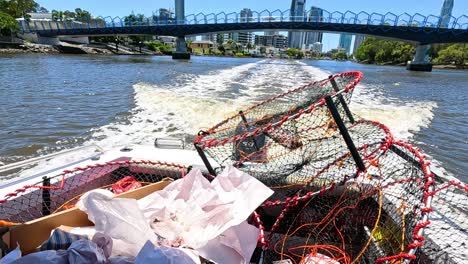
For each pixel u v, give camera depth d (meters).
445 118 10.56
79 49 62.56
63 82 16.92
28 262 1.46
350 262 2.04
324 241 2.41
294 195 2.44
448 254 1.76
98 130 7.62
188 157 3.28
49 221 1.87
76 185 2.71
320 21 44.00
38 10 97.62
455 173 5.90
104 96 12.40
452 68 72.31
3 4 72.06
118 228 1.76
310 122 2.66
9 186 2.48
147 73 23.39
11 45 53.06
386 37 44.25
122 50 79.50
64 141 6.93
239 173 2.27
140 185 2.72
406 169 2.20
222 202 2.06
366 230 2.19
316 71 30.92
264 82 18.16
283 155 2.79
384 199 2.19
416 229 1.50
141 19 63.88
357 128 2.86
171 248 1.68
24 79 17.84
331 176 2.40
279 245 2.44
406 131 8.27
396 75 34.66
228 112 8.94
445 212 2.14
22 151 6.41
